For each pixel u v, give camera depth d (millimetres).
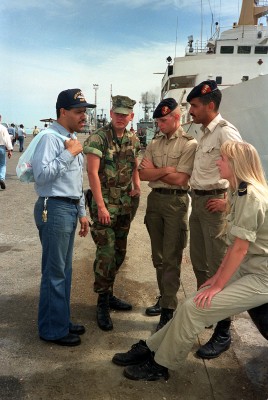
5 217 6422
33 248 4910
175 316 2254
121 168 3023
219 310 2176
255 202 2062
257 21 17984
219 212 2742
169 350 2281
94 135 2959
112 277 3117
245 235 2074
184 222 3068
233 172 2172
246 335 3018
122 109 2840
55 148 2521
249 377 2492
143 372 2426
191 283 3967
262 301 2201
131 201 3201
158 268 3248
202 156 2783
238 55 16859
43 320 2775
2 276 3986
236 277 2355
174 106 2953
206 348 2709
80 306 3414
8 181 10227
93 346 2793
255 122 8289
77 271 4199
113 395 2279
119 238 3289
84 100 2611
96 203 2928
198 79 17297
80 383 2375
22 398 2221
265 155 7980
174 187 3004
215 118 2762
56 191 2570
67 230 2637
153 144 3143
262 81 7988
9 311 3254
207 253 2855
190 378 2469
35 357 2625
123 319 3221
